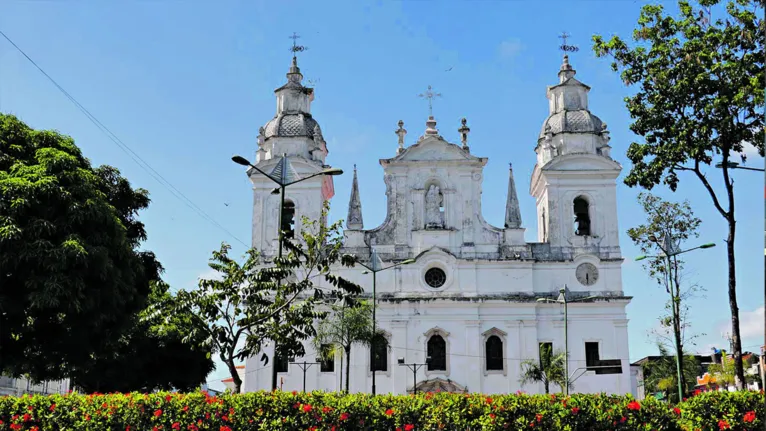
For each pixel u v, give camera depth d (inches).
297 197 2385.6
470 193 2384.4
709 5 1336.1
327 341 2081.7
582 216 2390.5
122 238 1390.3
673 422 801.6
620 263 2304.4
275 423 813.9
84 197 1323.8
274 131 2455.7
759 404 817.5
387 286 2306.8
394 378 2242.9
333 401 837.8
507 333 2268.7
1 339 1337.4
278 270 1068.5
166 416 838.5
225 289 1041.5
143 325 1830.7
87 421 855.1
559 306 2287.2
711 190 1374.3
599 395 844.0
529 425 800.3
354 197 2409.0
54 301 1191.6
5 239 1189.7
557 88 2512.3
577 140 2412.6
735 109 1288.1
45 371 1512.1
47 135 1416.1
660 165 1375.5
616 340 2257.6
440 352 2276.1
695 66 1309.1
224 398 849.5
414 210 2373.3
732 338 1327.5
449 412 818.8
